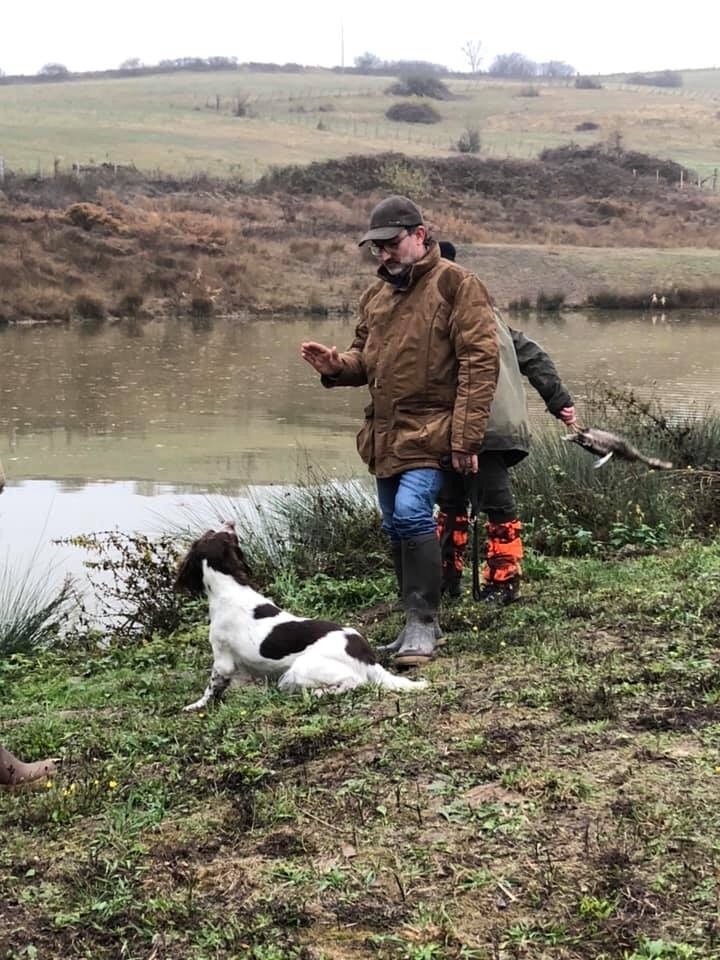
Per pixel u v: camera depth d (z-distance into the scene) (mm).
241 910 3904
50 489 12250
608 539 8273
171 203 42000
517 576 6688
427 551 5945
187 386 20594
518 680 5289
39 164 46094
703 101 94750
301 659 5441
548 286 38875
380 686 5371
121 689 6379
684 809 4148
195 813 4445
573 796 4277
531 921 3758
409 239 5879
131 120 66375
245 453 14477
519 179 52719
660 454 9516
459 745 4668
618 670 5293
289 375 22203
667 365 23281
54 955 3826
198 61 115688
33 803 4652
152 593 7973
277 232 40875
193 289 34438
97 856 4219
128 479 12797
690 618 5910
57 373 21906
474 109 86188
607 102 91125
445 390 5930
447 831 4164
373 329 6043
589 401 12898
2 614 8086
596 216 49469
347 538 8602
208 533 5715
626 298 37406
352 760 4664
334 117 77312
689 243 47031
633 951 3631
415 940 3729
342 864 4062
